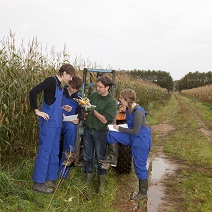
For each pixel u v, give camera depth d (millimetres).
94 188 4641
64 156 4566
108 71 5180
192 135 10281
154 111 18406
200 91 37156
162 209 4289
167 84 75500
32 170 4637
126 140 4598
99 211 3902
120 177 5480
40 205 3701
